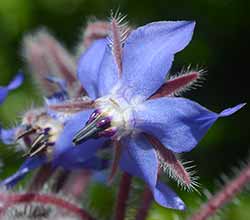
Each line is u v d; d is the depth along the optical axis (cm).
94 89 14
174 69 31
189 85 13
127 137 13
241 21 32
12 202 14
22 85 28
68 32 32
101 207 25
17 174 14
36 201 15
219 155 29
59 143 14
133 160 13
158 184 13
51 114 14
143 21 32
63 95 15
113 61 14
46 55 16
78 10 32
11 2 31
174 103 13
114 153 13
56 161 14
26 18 31
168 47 13
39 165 15
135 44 13
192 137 13
